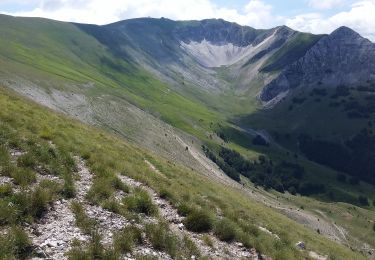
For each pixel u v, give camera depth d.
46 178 20.09
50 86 145.12
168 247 17.17
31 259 13.57
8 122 25.52
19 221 15.41
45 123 29.67
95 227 16.94
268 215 44.47
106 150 29.83
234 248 19.91
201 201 25.09
